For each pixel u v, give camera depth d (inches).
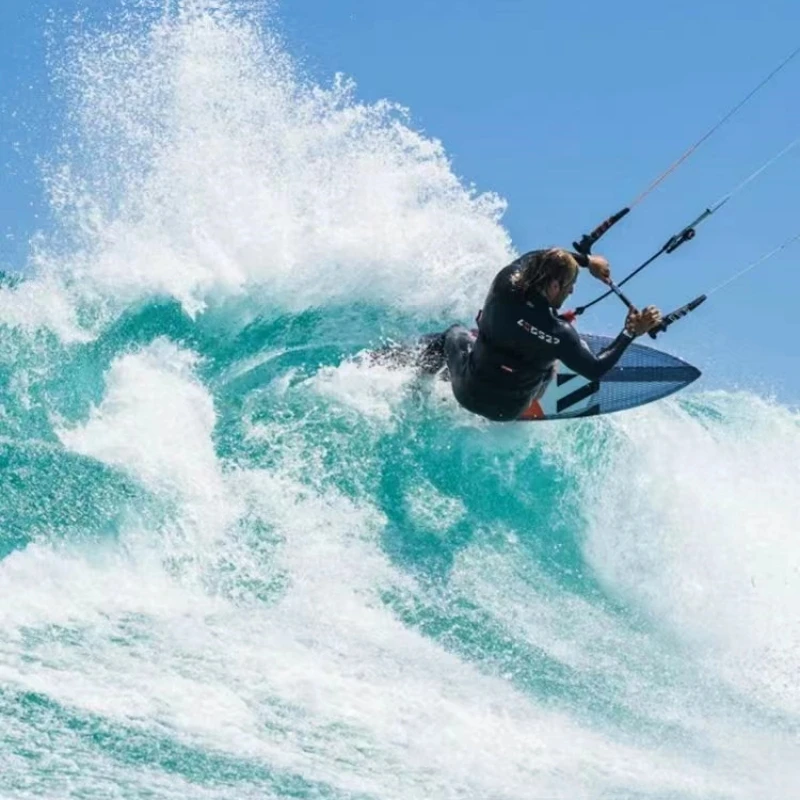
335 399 1176.8
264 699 850.8
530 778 829.2
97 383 1192.8
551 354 1087.0
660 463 1197.1
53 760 738.2
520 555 1115.9
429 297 1290.6
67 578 952.9
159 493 1050.1
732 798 845.2
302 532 1069.1
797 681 1047.6
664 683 1010.1
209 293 1238.3
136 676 842.8
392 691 902.4
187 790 737.0
